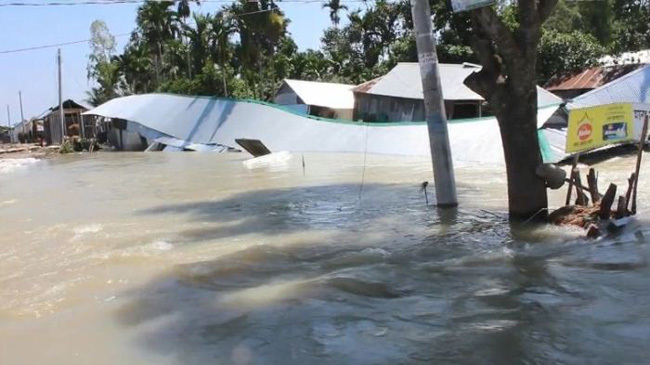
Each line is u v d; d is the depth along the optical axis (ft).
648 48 133.49
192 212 44.11
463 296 21.58
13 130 218.18
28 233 39.04
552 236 30.30
